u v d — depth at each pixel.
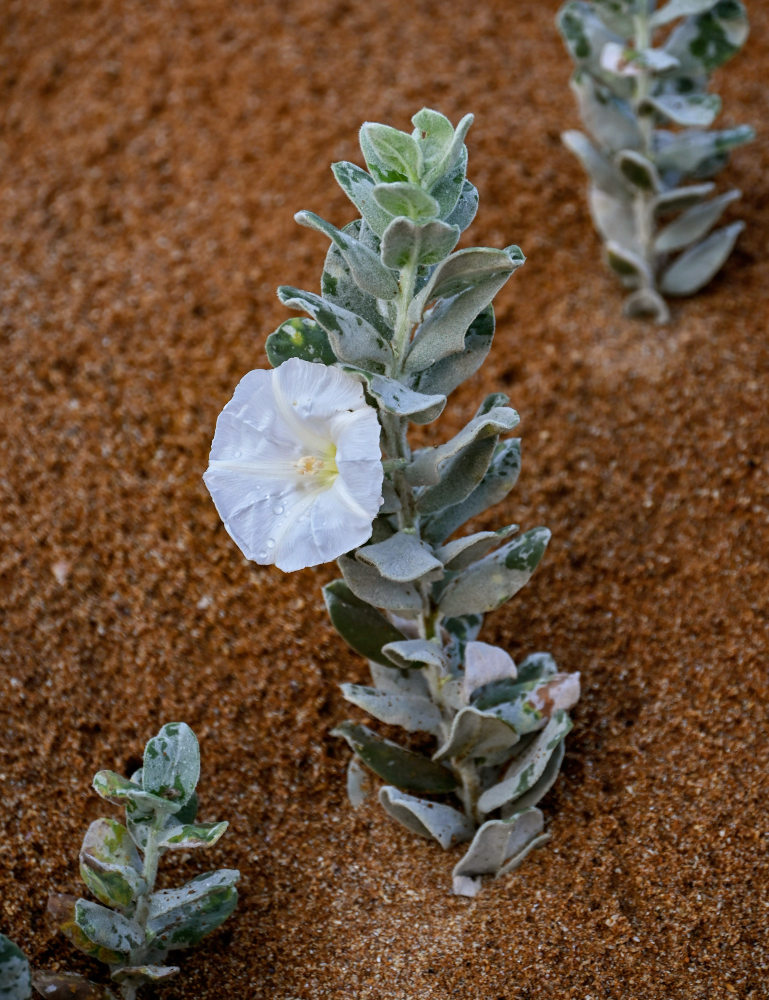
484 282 0.70
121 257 0.90
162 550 0.82
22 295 0.89
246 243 0.90
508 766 0.75
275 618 0.80
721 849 0.74
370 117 0.94
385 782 0.77
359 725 0.75
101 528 0.82
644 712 0.77
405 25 0.98
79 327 0.88
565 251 0.90
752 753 0.76
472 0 1.00
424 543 0.72
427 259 0.69
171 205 0.92
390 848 0.75
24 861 0.75
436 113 0.68
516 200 0.91
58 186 0.93
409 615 0.76
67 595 0.81
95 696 0.78
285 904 0.74
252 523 0.69
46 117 0.96
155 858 0.71
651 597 0.80
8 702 0.78
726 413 0.84
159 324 0.88
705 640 0.79
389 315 0.71
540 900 0.73
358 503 0.68
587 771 0.76
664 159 0.86
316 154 0.93
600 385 0.85
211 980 0.72
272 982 0.72
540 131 0.93
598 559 0.81
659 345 0.86
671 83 0.86
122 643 0.80
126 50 0.98
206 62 0.97
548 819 0.75
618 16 0.84
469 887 0.74
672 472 0.83
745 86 0.94
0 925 0.73
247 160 0.93
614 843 0.74
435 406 0.69
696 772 0.76
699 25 0.84
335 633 0.80
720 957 0.72
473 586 0.73
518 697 0.74
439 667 0.73
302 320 0.71
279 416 0.69
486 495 0.73
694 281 0.87
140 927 0.71
